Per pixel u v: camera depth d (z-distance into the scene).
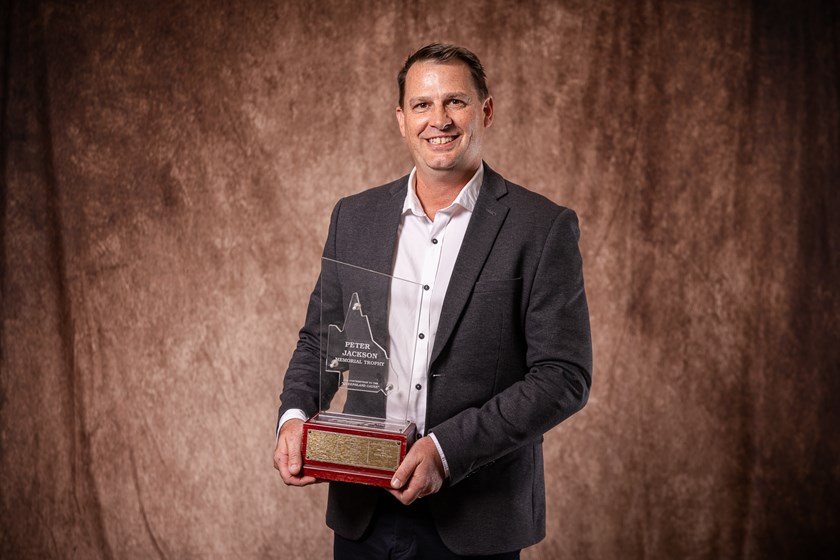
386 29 2.75
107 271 2.78
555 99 2.73
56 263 2.76
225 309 2.79
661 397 2.74
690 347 2.72
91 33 2.75
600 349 2.74
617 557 2.76
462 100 1.50
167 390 2.80
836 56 2.64
